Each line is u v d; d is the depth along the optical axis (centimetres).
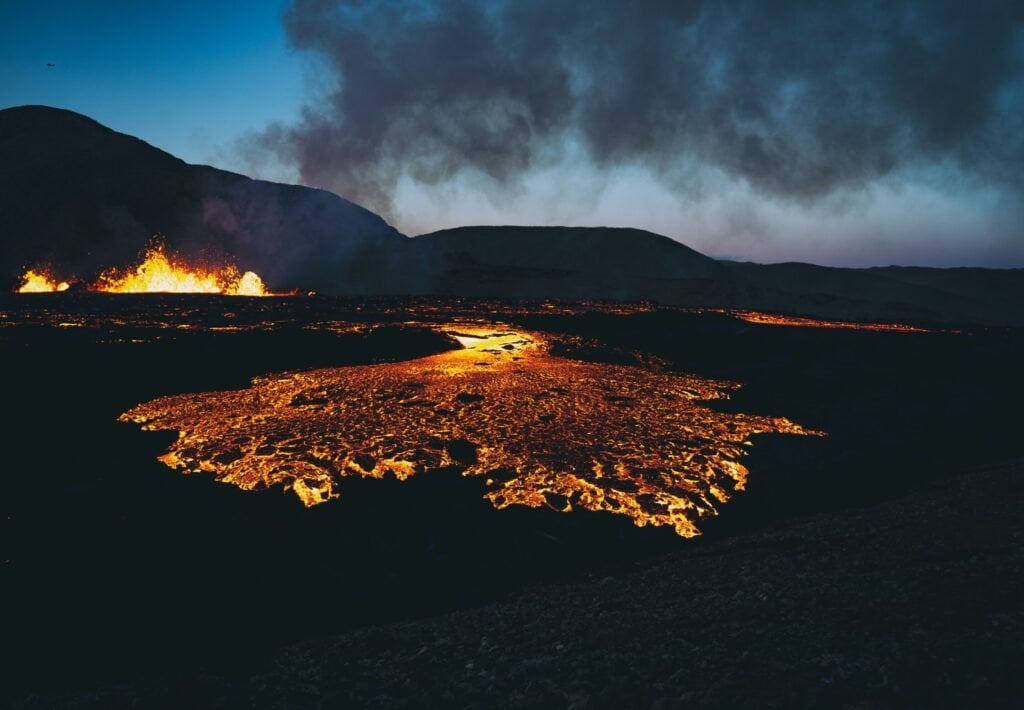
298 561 1091
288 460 1484
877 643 529
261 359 2641
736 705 453
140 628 872
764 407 2361
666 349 3581
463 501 1340
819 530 1066
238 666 718
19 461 1470
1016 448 1833
